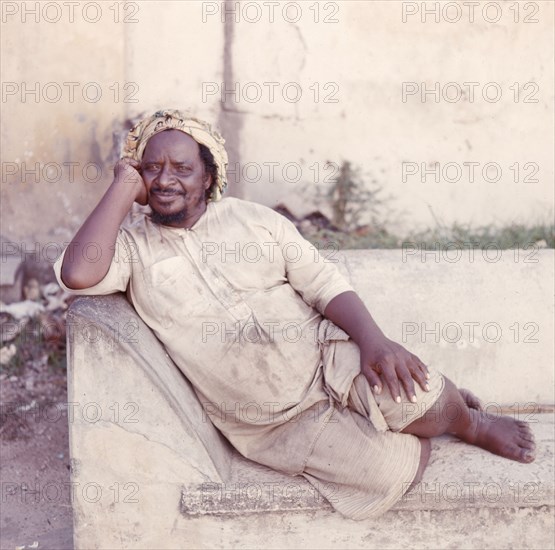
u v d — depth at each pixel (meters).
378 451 2.60
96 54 4.25
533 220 4.56
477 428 2.86
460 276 3.34
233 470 2.72
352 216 4.48
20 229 4.37
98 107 4.30
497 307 3.33
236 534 2.64
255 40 4.28
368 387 2.62
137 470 2.58
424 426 2.69
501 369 3.33
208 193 2.83
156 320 2.69
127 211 2.66
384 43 4.36
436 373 2.73
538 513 2.69
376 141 4.45
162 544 2.64
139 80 4.27
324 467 2.62
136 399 2.54
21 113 4.28
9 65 4.23
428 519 2.66
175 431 2.57
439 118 4.46
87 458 2.57
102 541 2.62
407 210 4.52
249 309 2.70
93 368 2.52
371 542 2.66
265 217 2.82
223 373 2.66
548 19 4.41
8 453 3.49
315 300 2.83
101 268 2.57
